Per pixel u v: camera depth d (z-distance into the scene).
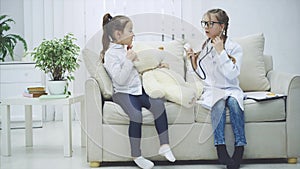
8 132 2.81
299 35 4.32
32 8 4.45
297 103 2.47
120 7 4.37
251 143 2.47
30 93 2.86
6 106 2.79
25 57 4.18
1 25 4.12
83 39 4.41
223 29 2.46
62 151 2.93
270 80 2.89
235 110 2.39
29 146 3.12
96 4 4.38
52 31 4.46
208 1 4.34
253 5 4.31
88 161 2.46
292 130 2.47
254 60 2.88
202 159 2.48
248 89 2.88
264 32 4.32
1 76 4.01
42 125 4.17
